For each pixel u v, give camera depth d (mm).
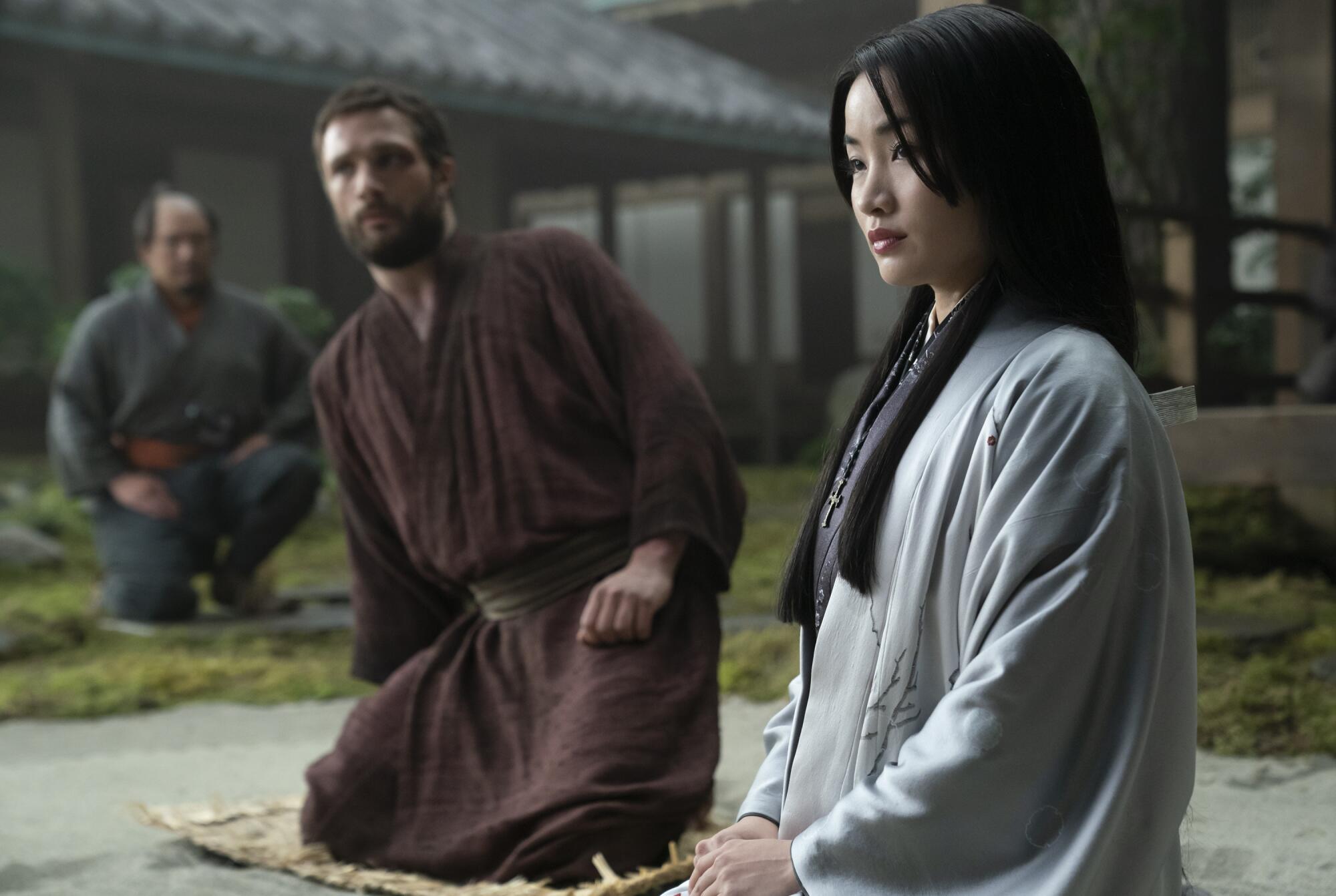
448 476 2990
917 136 1448
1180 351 6000
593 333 3062
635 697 2695
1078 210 1465
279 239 14109
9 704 4512
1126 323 1511
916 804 1357
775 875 1468
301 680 4871
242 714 4461
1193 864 2514
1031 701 1341
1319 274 6152
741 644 4766
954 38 1446
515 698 2863
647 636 2791
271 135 13547
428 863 2684
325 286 14203
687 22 18984
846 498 1630
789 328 19078
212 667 5086
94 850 2914
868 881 1390
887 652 1491
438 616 3227
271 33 10312
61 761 3832
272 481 6047
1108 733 1370
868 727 1499
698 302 19469
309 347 6410
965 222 1494
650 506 2857
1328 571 5508
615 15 19234
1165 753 1395
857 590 1534
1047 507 1377
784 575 1697
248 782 3549
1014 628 1359
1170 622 1405
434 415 3014
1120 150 6629
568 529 2924
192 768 3725
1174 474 1447
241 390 6199
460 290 3062
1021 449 1406
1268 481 5164
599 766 2596
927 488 1480
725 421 16391
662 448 2902
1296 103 6992
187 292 6098
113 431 6164
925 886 1373
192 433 6129
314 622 5945
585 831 2521
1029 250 1456
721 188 19031
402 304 3152
